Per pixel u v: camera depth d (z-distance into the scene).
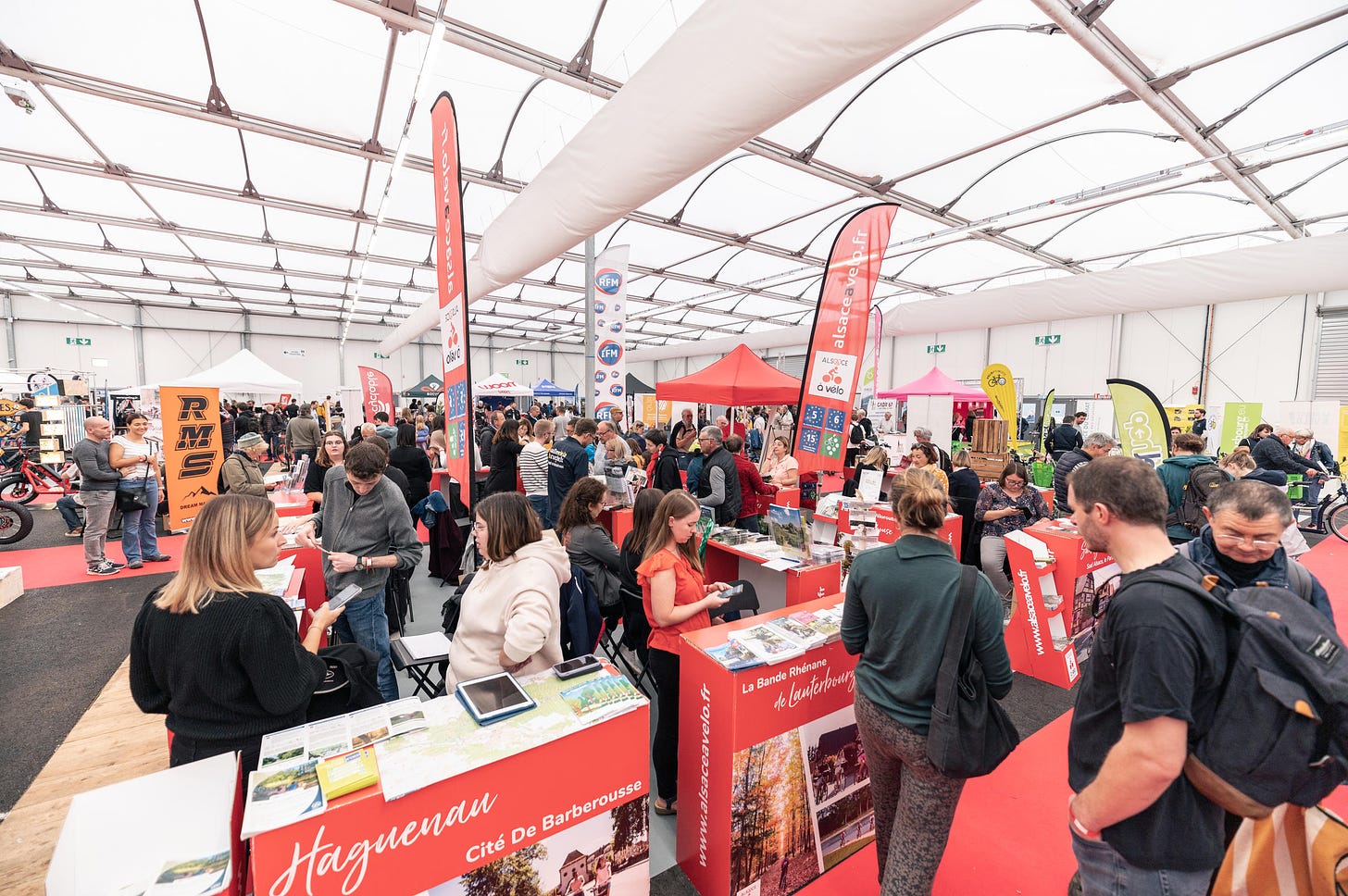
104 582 4.98
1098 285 10.21
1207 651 0.98
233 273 13.71
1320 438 8.23
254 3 4.39
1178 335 11.66
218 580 1.36
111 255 11.75
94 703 2.93
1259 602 1.05
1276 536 1.58
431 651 2.45
